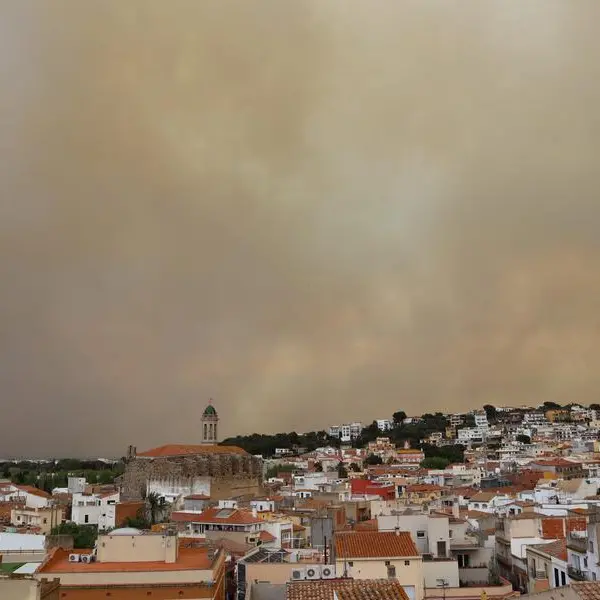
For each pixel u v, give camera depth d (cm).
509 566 10106
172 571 7231
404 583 7906
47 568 7381
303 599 5878
